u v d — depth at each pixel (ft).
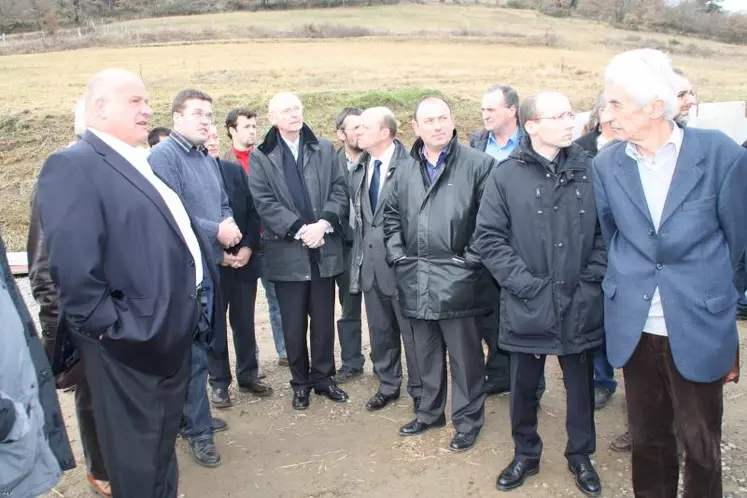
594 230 10.00
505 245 10.33
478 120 44.34
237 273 13.94
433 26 141.69
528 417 10.75
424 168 11.91
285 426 13.32
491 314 13.30
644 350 8.86
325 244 13.44
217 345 11.01
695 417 8.45
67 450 8.79
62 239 8.16
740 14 158.81
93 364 8.79
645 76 7.95
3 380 7.47
